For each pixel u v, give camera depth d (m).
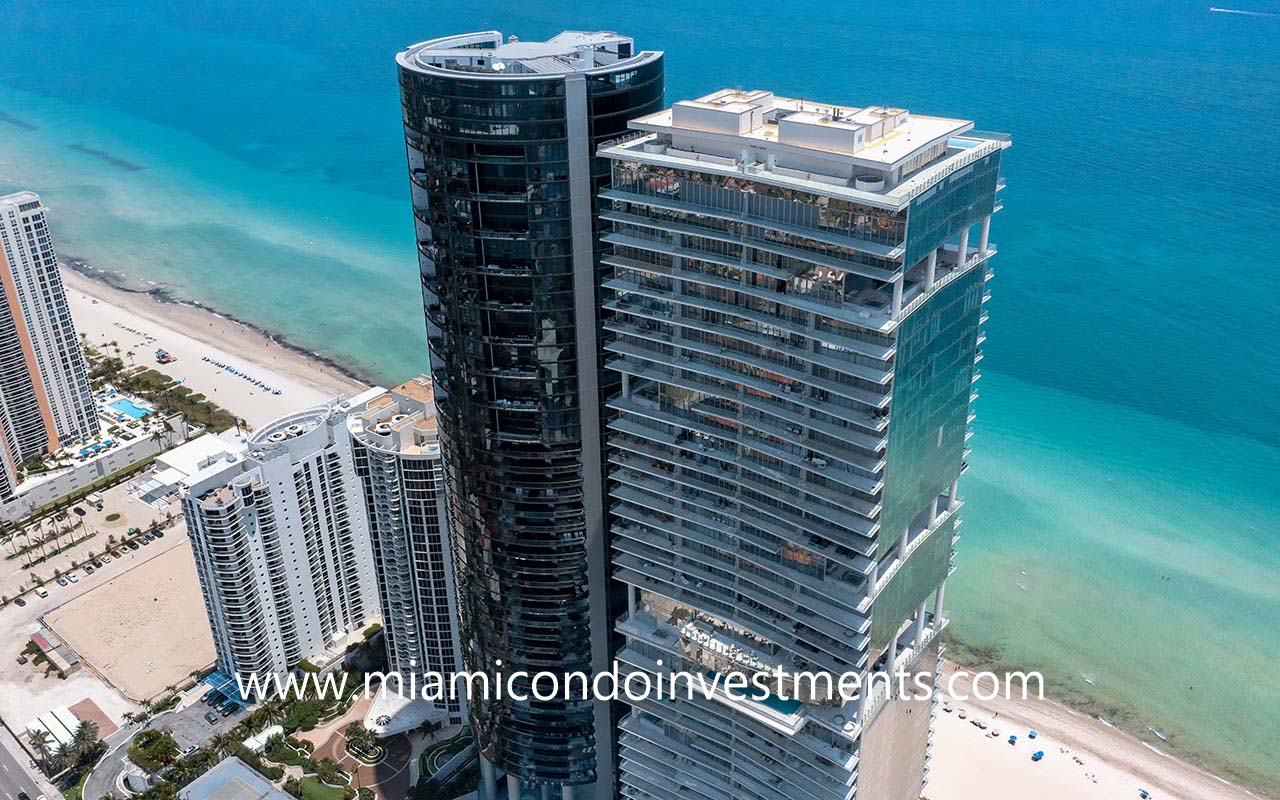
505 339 175.12
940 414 155.50
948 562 179.62
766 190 139.12
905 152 132.00
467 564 199.75
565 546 189.75
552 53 180.75
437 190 169.25
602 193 154.62
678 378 159.88
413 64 169.50
